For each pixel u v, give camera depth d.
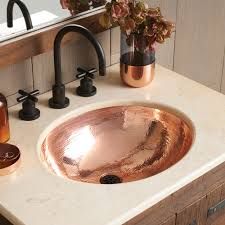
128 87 1.91
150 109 1.86
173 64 2.23
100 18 1.76
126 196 1.51
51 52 1.82
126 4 1.72
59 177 1.56
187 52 2.24
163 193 1.52
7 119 1.67
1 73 1.73
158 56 2.15
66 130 1.80
